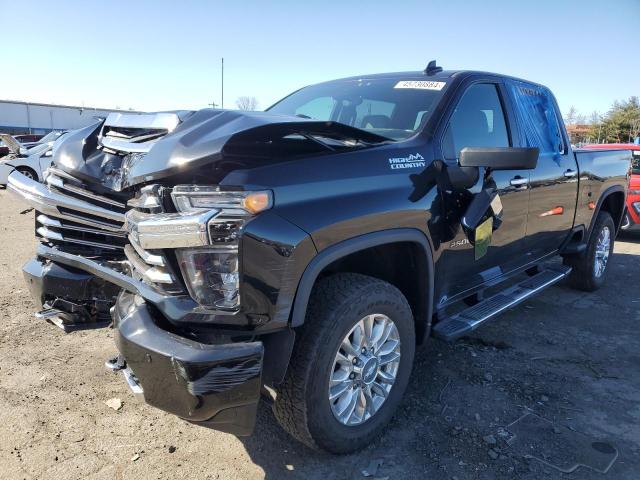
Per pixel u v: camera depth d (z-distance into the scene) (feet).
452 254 10.09
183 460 8.57
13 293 16.29
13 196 11.31
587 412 10.19
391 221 8.38
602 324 15.20
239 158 7.23
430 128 9.98
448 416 9.96
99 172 10.25
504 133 12.36
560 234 15.08
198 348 6.70
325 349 7.78
